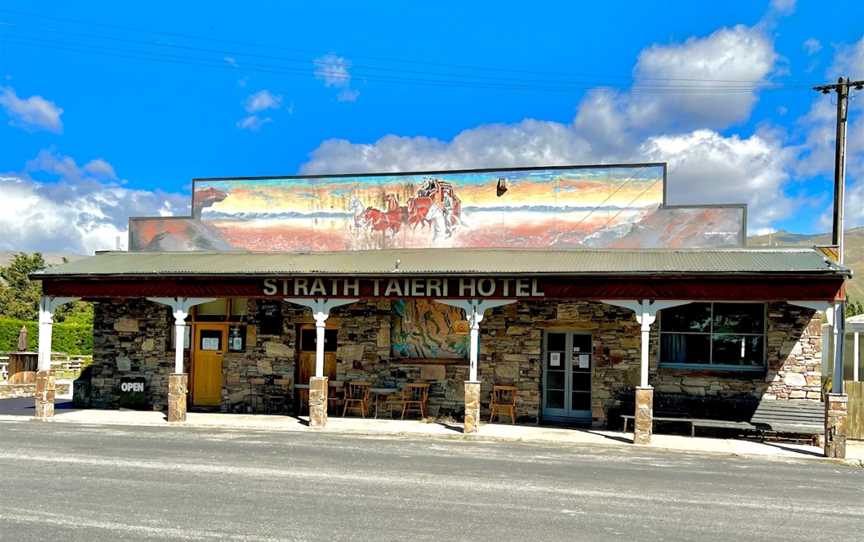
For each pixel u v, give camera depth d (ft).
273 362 61.87
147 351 64.44
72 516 27.76
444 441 48.34
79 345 119.65
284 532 25.72
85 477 35.09
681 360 54.54
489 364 57.77
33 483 33.68
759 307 53.52
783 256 51.62
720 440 49.78
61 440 47.06
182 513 28.25
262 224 64.95
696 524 27.71
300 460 40.24
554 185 59.11
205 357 64.28
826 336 67.31
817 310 48.70
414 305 59.72
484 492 32.63
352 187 63.31
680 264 49.98
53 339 116.88
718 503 31.37
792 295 46.21
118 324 65.10
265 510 28.81
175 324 60.23
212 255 63.52
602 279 49.37
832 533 26.94
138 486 33.12
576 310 56.24
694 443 48.24
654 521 28.02
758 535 26.43
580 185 58.59
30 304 159.63
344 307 60.59
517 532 26.12
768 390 52.24
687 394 53.67
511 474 37.06
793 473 39.37
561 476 36.78
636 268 49.24
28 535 25.21
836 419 44.14
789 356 52.13
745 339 53.62
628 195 57.62
